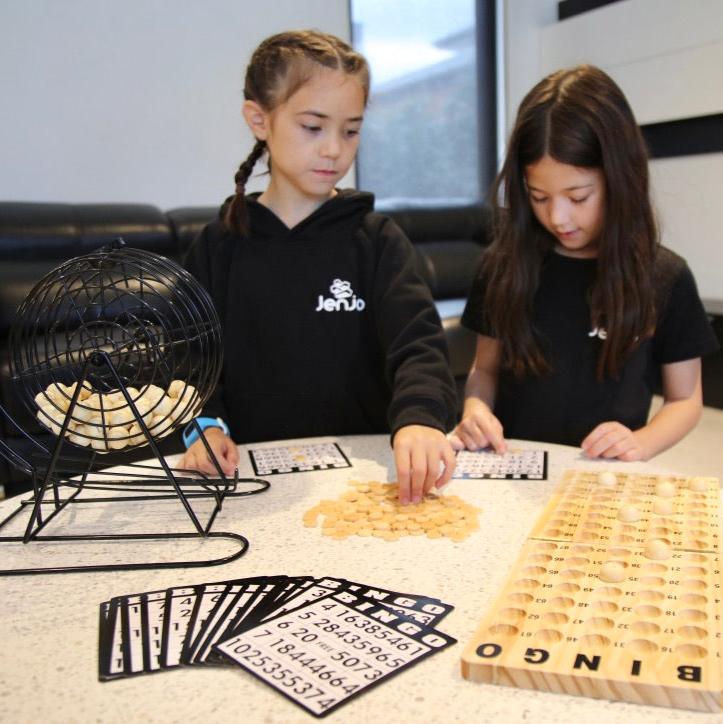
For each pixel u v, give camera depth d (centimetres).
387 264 123
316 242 126
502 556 70
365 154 397
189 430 105
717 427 291
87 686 52
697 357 129
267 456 103
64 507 87
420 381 99
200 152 339
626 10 361
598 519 75
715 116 329
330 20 363
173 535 77
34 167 308
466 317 144
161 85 327
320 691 50
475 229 392
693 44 329
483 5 412
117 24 314
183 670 54
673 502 80
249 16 341
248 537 77
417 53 399
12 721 49
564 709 48
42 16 300
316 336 126
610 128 113
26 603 65
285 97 111
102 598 65
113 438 76
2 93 297
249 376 128
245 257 128
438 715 48
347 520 79
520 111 124
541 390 134
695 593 59
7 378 220
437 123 412
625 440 101
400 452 86
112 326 83
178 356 121
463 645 56
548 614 56
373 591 64
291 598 63
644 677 48
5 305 250
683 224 351
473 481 92
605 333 126
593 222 119
